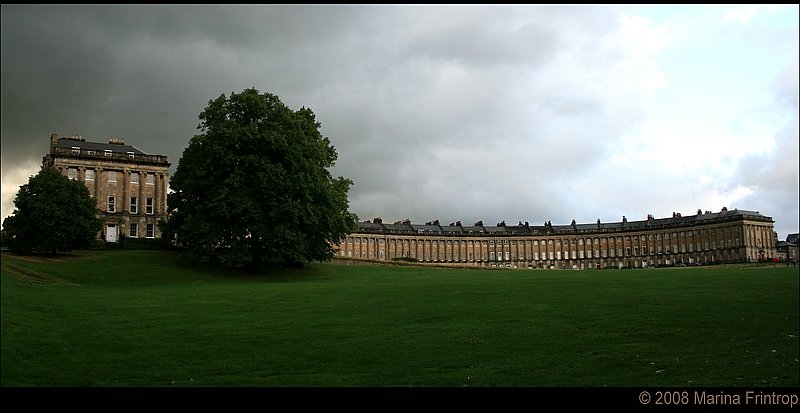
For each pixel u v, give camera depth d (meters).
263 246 74.19
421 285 54.66
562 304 39.69
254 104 76.94
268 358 26.48
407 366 25.00
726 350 26.39
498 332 30.92
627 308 37.25
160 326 33.72
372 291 49.88
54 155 113.06
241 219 71.12
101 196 115.31
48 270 67.62
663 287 48.09
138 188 118.56
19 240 78.69
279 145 73.81
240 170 72.81
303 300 44.50
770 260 150.62
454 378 23.23
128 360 26.11
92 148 119.94
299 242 72.50
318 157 78.62
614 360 25.22
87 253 84.75
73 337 30.08
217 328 33.06
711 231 196.00
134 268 73.50
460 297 44.50
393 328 32.66
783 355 25.36
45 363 25.11
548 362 25.16
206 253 73.50
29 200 79.19
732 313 34.66
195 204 76.31
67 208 80.75
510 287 50.75
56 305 39.84
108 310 39.56
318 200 78.44
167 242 98.62
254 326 33.66
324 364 25.55
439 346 28.20
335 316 37.00
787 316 33.50
